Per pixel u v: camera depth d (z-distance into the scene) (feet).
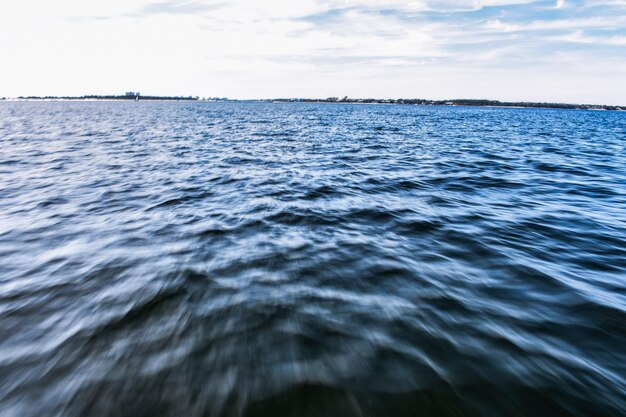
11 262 17.21
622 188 33.55
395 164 46.65
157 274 15.76
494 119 200.13
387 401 8.67
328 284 14.85
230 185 33.81
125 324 12.10
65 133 89.15
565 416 8.21
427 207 26.68
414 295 13.91
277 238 20.22
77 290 14.46
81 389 9.27
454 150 62.34
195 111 267.80
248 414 8.38
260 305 13.20
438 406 8.51
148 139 76.18
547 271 15.93
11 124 121.29
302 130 106.52
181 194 30.30
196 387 9.23
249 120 159.02
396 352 10.50
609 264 16.76
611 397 8.73
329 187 33.19
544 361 10.00
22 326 12.10
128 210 25.76
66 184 34.06
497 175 39.47
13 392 9.23
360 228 21.99
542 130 119.34
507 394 8.84
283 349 10.70
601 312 12.48
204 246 19.01
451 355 10.32
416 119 185.06
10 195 29.89
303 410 8.46
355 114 247.29
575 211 25.81
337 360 10.18
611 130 128.16
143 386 9.32
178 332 11.62
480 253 18.08
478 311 12.69
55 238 20.33
